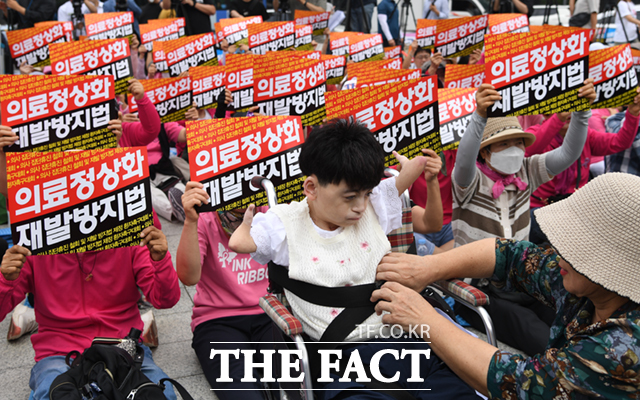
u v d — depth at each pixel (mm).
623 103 3713
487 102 2887
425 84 2730
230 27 7992
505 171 3119
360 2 9820
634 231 1446
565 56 2934
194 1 8773
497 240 2164
